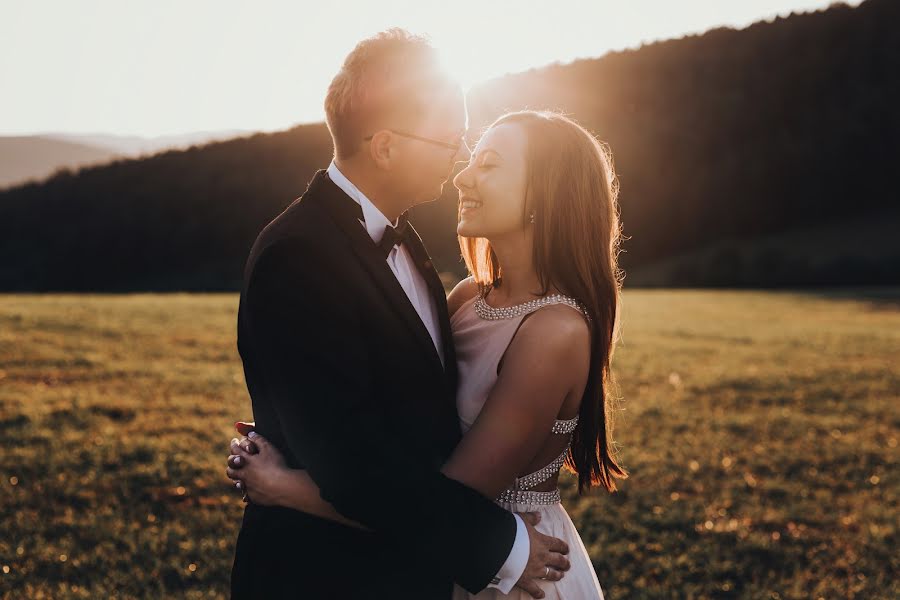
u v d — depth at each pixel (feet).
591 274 7.39
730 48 296.92
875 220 227.61
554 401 7.11
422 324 7.07
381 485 6.23
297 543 6.86
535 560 6.91
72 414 25.03
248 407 27.66
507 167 7.36
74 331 43.50
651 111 279.69
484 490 7.00
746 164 238.68
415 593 6.97
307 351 6.42
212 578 14.62
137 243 222.07
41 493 17.94
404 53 7.09
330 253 6.65
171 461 20.76
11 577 13.98
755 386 36.88
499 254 7.79
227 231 222.07
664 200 237.04
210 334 45.96
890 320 75.87
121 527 16.38
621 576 15.61
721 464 23.44
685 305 88.22
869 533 18.38
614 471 8.30
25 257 220.02
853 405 33.27
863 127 242.37
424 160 7.18
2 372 30.94
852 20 293.64
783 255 179.22
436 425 7.01
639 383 36.42
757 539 17.61
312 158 247.70
